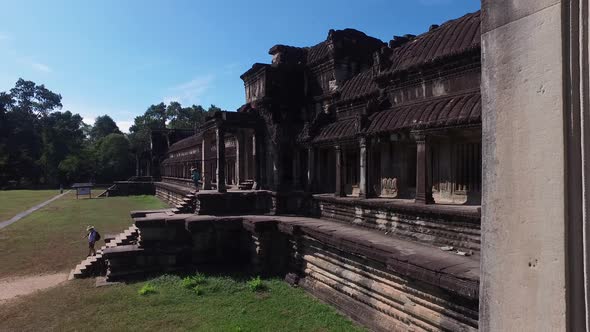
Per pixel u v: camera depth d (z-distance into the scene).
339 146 14.84
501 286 2.82
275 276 14.50
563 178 2.40
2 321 10.45
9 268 16.03
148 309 11.17
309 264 13.04
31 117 93.69
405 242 10.25
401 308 8.85
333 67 17.88
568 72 2.42
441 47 11.43
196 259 15.96
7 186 70.44
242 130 21.78
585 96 2.36
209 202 17.61
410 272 7.91
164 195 43.03
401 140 12.23
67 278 14.73
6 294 12.88
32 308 11.42
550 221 2.48
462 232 9.26
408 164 13.51
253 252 15.36
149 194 53.81
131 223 27.02
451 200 11.65
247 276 14.48
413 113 11.34
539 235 2.55
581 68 2.37
